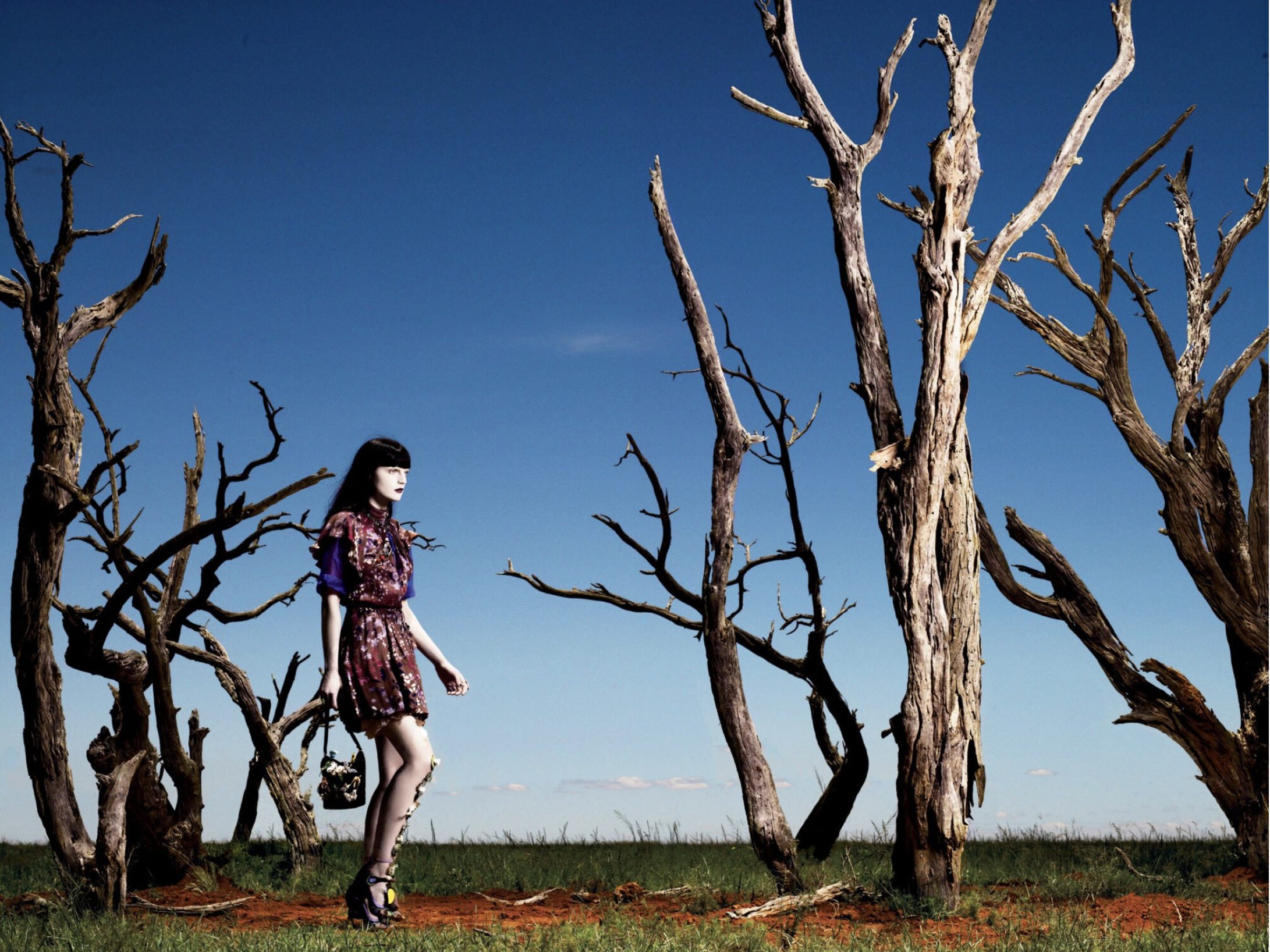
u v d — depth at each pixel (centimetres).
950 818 771
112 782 719
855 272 880
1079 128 927
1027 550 1155
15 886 927
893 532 820
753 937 631
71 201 830
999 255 891
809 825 1190
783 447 1152
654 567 1143
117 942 583
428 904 827
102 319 883
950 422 824
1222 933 652
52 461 821
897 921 734
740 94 886
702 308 863
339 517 641
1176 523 1128
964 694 798
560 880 955
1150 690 1097
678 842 1342
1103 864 995
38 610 791
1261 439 1111
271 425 776
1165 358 1188
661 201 877
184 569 1042
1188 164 1219
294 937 588
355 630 632
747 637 1171
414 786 640
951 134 882
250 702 1040
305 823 1027
